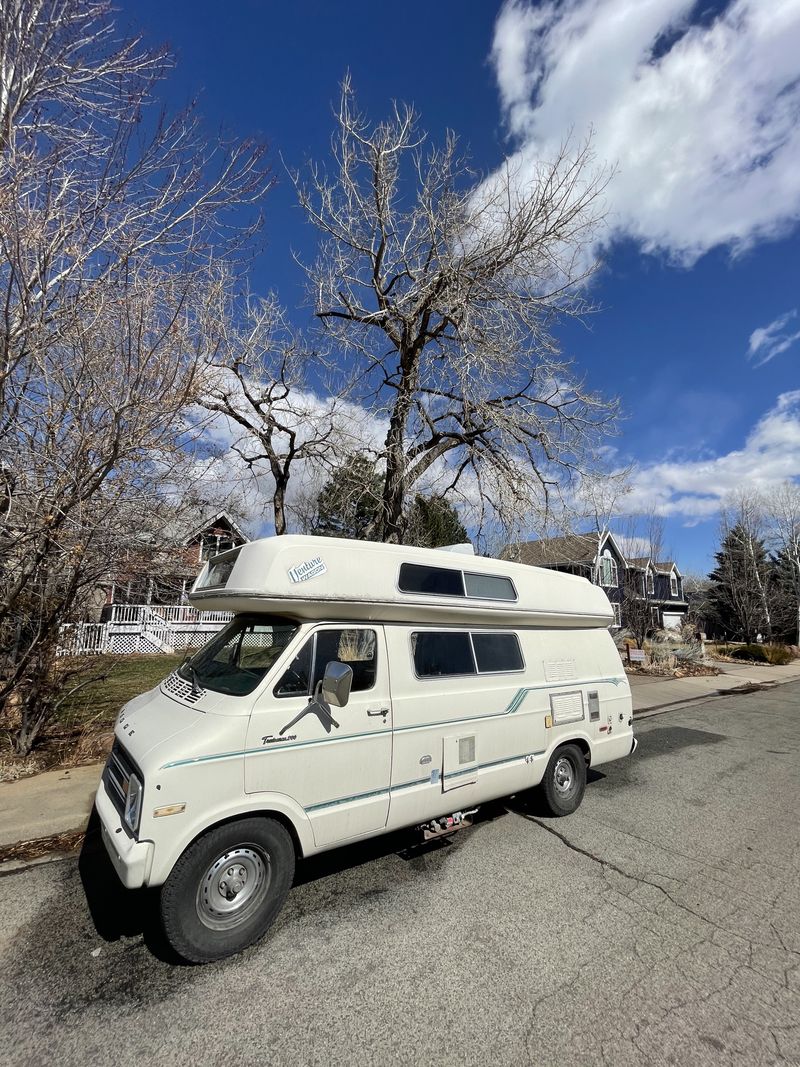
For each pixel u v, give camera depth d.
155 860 2.72
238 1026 2.46
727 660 24.20
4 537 5.06
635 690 13.81
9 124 4.73
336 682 3.17
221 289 6.27
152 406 4.99
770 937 3.17
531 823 4.83
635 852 4.28
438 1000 2.62
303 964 2.89
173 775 2.82
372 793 3.57
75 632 6.32
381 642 3.85
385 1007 2.58
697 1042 2.37
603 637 5.86
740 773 6.60
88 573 5.58
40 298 4.88
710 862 4.12
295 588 3.44
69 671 6.47
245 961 2.91
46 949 2.99
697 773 6.57
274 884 3.12
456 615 4.33
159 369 5.14
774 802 5.52
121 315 5.14
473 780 4.17
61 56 4.96
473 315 9.57
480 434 10.68
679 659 18.92
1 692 5.57
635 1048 2.34
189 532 6.63
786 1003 2.62
